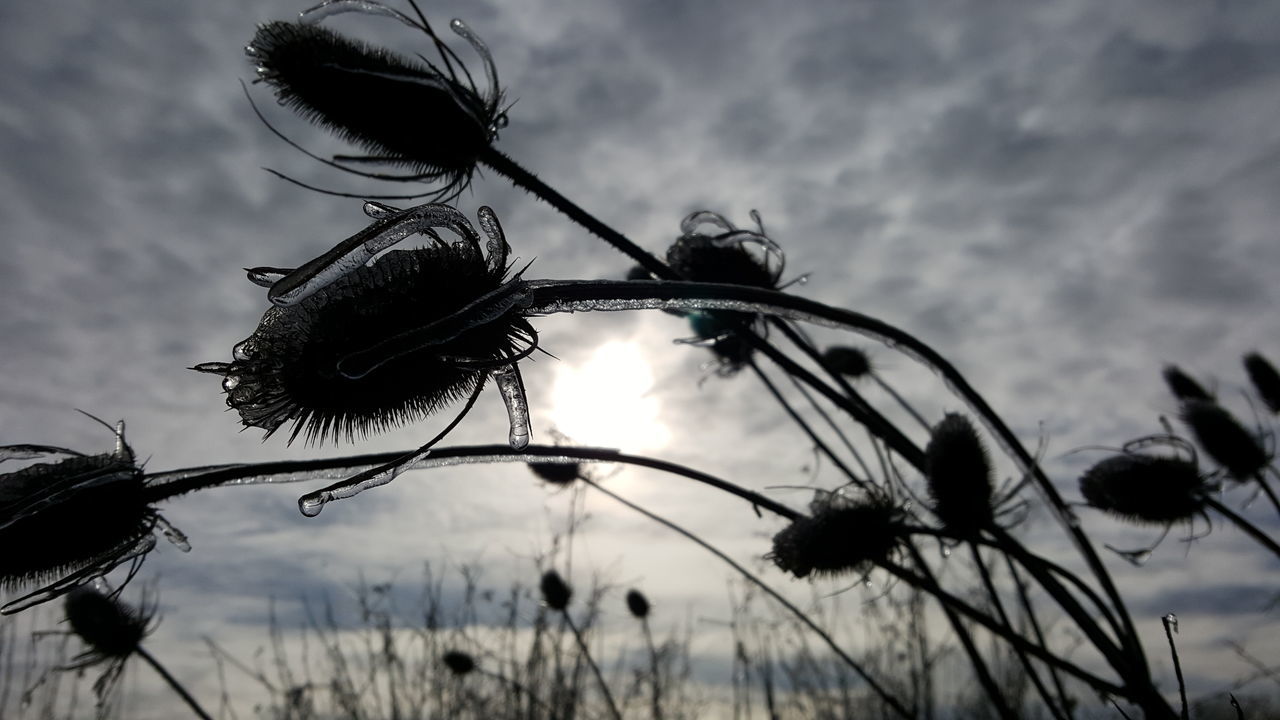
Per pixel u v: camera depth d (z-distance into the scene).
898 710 0.48
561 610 0.81
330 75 0.26
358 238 0.19
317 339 0.18
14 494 0.20
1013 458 0.34
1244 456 0.51
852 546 0.35
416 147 0.28
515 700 0.80
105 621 0.45
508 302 0.20
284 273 0.20
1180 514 0.46
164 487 0.22
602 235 0.31
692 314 0.43
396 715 0.79
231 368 0.19
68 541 0.20
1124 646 0.33
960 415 0.37
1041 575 0.34
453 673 0.82
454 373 0.21
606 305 0.22
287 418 0.19
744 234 0.41
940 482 0.35
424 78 0.28
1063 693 0.34
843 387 0.39
